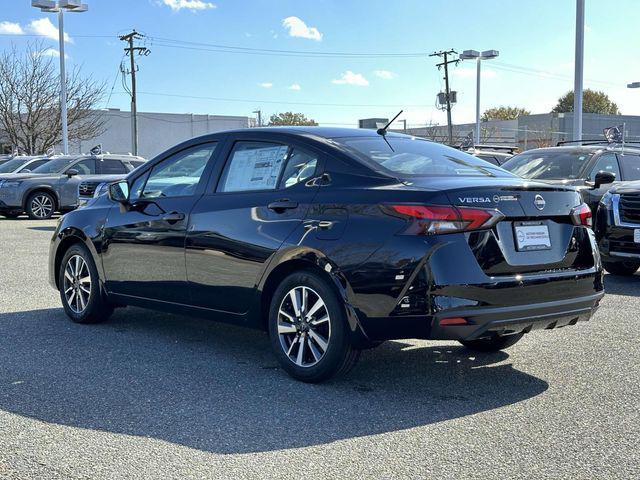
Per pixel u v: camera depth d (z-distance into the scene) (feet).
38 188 61.67
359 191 15.10
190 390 15.33
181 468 11.29
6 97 148.77
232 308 17.24
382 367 17.37
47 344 19.24
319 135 16.92
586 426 13.28
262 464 11.47
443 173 16.07
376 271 14.35
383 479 10.92
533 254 15.01
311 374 15.62
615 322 22.48
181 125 198.90
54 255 22.41
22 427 13.05
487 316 14.14
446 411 14.14
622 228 29.71
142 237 19.31
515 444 12.37
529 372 16.96
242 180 17.57
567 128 211.61
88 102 158.30
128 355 18.19
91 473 11.08
